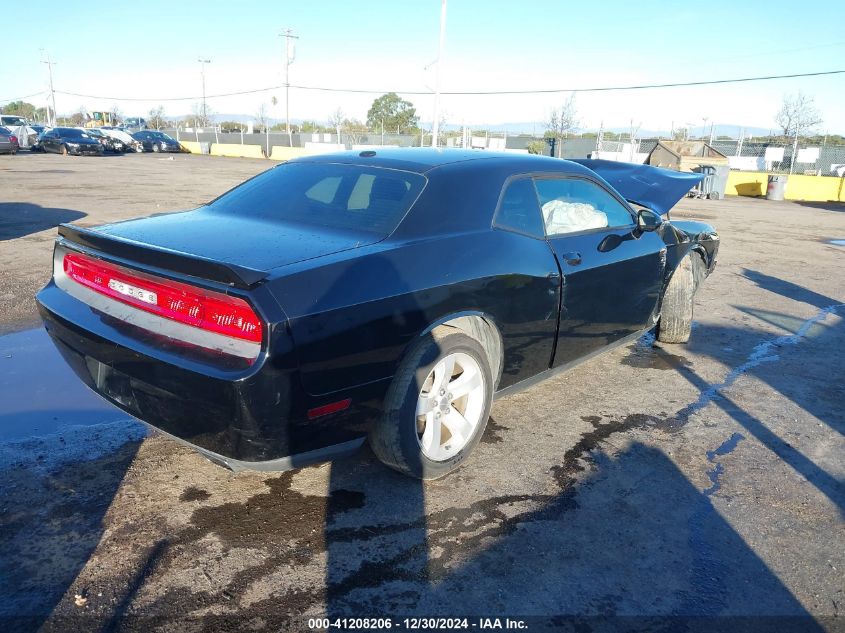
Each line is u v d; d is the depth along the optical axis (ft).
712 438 12.38
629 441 12.09
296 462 8.52
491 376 10.66
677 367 16.38
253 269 7.89
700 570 8.47
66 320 9.33
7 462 10.35
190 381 7.75
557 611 7.61
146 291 8.54
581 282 12.29
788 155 97.35
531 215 11.79
